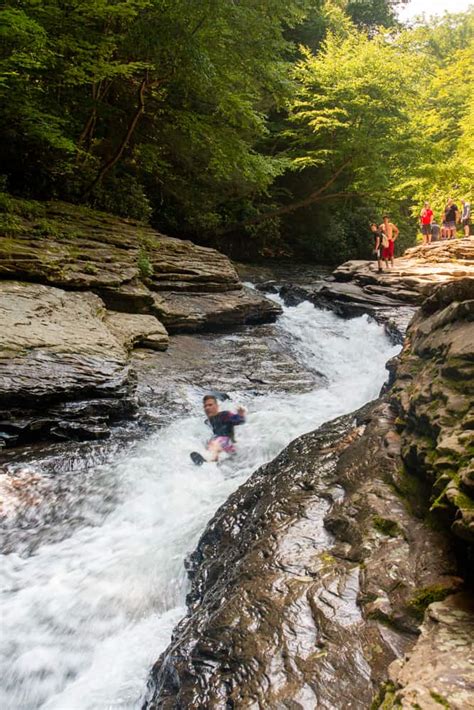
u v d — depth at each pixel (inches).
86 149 607.5
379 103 816.9
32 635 142.4
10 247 331.6
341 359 416.8
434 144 861.2
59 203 498.9
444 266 629.0
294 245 1000.2
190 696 91.0
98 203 576.4
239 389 319.6
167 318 392.8
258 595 109.3
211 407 255.3
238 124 652.1
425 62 909.8
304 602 103.4
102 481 213.0
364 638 90.7
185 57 514.6
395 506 125.8
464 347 143.9
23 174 503.8
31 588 158.1
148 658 125.0
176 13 483.5
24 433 233.0
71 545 180.7
